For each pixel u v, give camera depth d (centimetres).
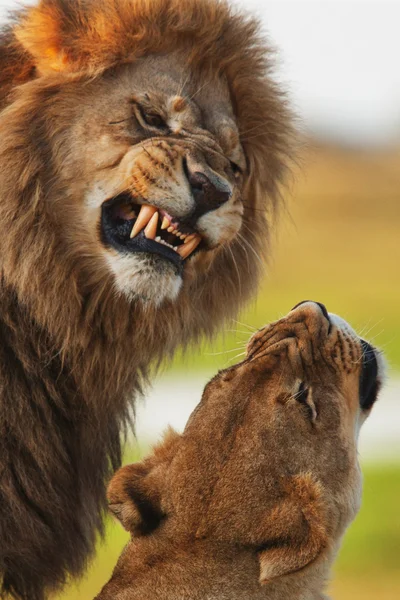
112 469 1131
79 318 1059
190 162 1033
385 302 3609
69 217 1052
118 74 1070
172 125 1072
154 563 877
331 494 884
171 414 2339
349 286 3928
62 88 1052
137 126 1055
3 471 1019
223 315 1173
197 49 1102
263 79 1164
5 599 1047
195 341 1159
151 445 993
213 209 1048
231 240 1119
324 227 4759
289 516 855
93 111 1052
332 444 902
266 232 1203
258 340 962
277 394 905
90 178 1048
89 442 1080
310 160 1346
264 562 838
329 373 932
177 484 895
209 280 1147
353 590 1655
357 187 4659
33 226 1037
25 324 1042
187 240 1058
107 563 1725
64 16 1065
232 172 1095
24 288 1034
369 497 2009
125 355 1083
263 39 1166
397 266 4297
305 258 4372
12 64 1095
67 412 1066
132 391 1134
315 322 945
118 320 1067
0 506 1017
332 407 916
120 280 1036
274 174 1195
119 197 1043
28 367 1038
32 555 1043
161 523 895
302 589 865
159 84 1076
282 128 1191
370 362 995
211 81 1112
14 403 1029
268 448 885
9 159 1035
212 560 862
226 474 881
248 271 1179
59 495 1055
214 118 1098
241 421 902
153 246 1036
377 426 2536
